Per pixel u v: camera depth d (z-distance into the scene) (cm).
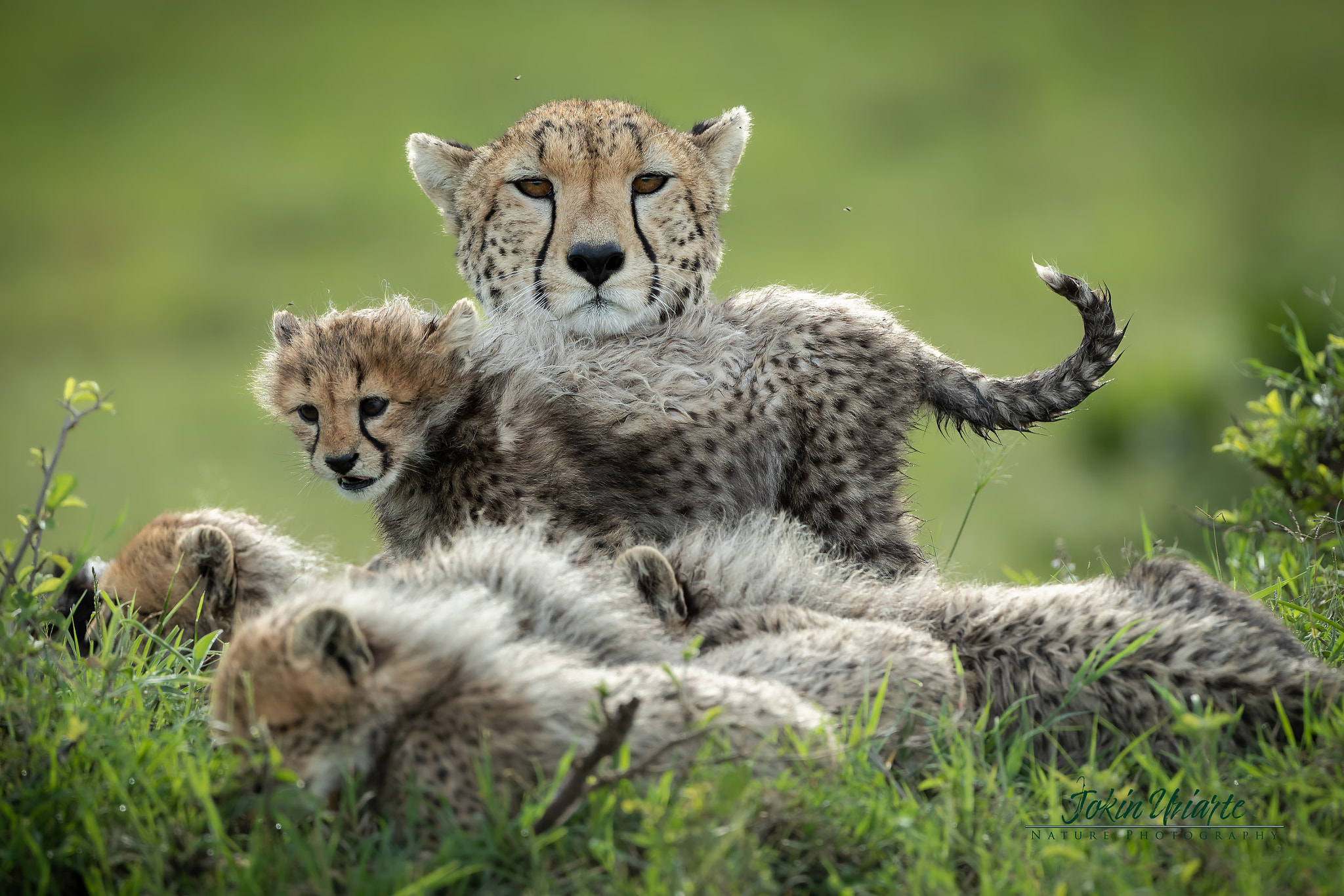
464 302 956
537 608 737
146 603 882
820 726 637
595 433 973
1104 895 572
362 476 919
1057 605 782
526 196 1042
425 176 1123
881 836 605
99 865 600
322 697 597
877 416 1034
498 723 602
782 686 671
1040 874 593
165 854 594
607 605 752
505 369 978
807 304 1067
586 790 578
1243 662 726
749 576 848
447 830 589
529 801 581
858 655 732
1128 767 709
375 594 646
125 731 691
